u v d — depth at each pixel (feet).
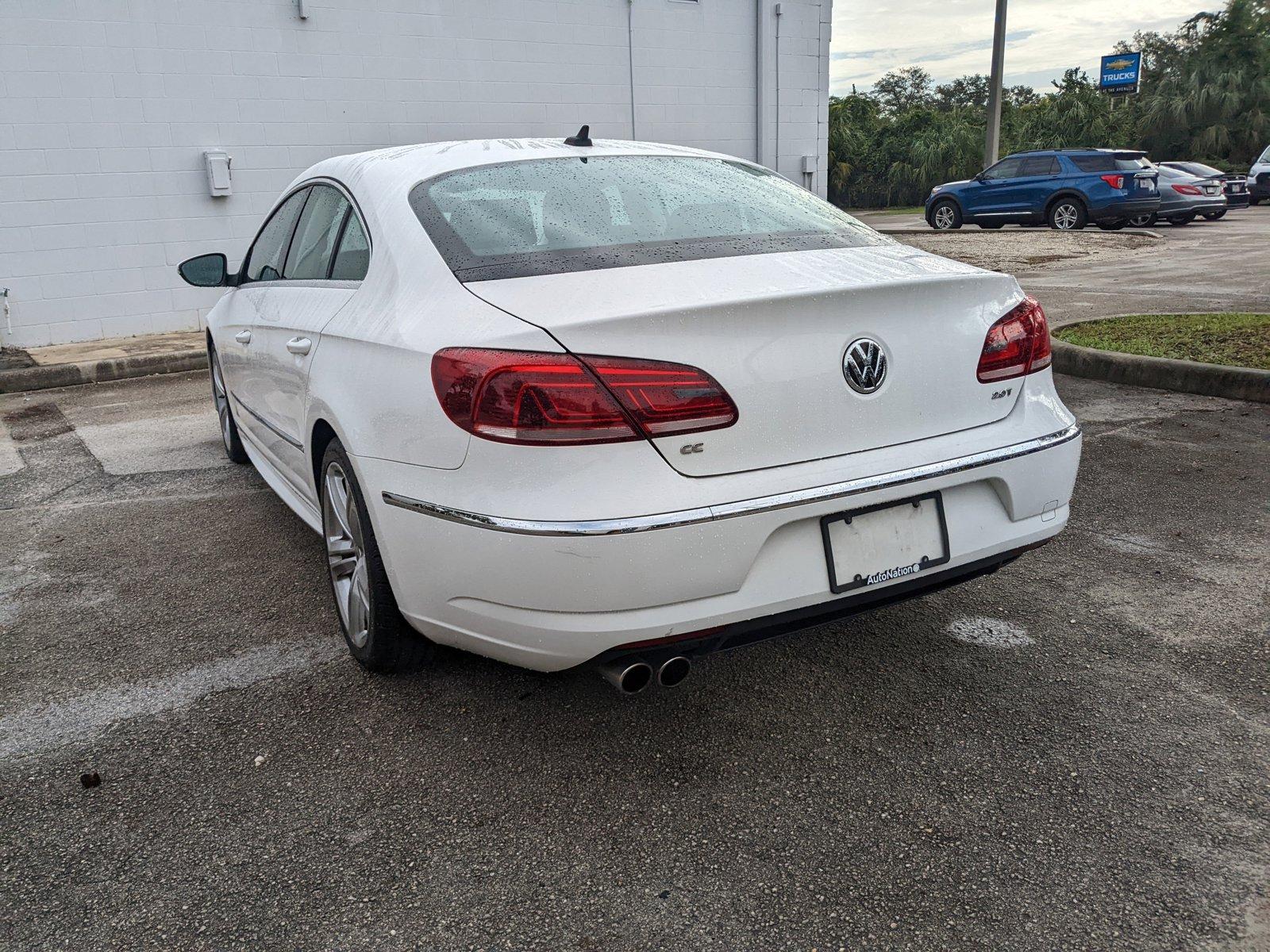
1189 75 155.53
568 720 8.68
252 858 6.98
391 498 7.85
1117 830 6.93
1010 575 11.48
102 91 31.60
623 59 41.98
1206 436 16.81
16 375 27.09
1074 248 51.44
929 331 7.79
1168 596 10.71
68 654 10.34
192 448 19.34
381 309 8.54
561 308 7.09
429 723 8.70
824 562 7.39
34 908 6.54
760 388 7.02
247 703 9.16
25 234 31.22
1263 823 6.93
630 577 6.75
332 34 35.24
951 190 66.08
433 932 6.21
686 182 9.80
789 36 46.03
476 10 38.01
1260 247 49.11
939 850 6.81
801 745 8.17
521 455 6.82
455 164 9.77
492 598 7.22
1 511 15.60
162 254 33.47
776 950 5.96
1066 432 8.59
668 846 6.95
